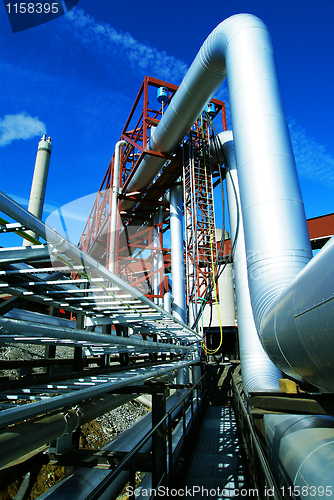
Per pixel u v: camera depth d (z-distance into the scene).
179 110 13.62
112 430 14.95
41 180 40.44
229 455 6.71
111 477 2.48
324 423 3.44
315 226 21.12
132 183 18.45
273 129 6.03
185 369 13.91
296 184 5.68
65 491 4.21
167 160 17.00
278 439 3.61
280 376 9.20
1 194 1.93
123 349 5.23
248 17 7.86
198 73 11.61
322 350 2.24
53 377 4.18
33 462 4.64
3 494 8.01
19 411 2.03
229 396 15.46
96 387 3.13
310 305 2.30
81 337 3.00
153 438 4.83
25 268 3.39
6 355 15.65
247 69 6.77
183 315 16.08
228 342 25.61
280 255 5.11
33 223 2.32
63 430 3.32
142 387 5.36
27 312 4.55
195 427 8.84
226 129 17.55
